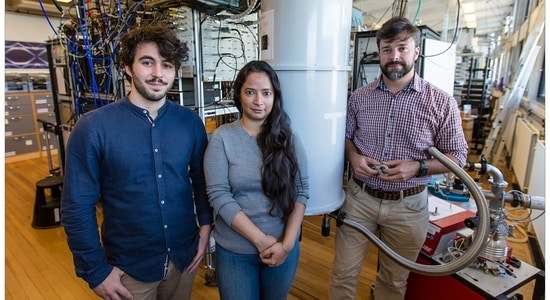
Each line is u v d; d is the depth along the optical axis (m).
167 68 1.07
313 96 1.11
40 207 3.04
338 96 1.16
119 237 1.11
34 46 5.73
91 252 1.04
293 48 1.07
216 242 1.23
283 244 1.14
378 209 1.45
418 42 1.33
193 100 2.35
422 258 1.59
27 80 5.50
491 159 4.88
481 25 8.55
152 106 1.10
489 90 7.13
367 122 1.46
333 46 1.10
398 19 1.29
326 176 1.21
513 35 6.24
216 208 1.12
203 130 1.27
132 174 1.06
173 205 1.14
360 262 1.55
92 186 1.04
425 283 1.62
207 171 1.15
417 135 1.37
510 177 4.38
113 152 1.03
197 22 2.13
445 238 1.57
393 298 1.63
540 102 3.96
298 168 1.15
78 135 1.01
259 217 1.16
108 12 2.55
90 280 1.04
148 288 1.17
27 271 2.35
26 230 3.00
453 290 1.49
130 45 1.04
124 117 1.06
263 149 1.13
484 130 6.13
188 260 1.24
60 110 3.88
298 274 2.28
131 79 1.07
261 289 1.28
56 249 2.66
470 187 0.99
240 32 2.38
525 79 4.37
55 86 3.82
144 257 1.13
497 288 1.31
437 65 2.79
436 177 2.08
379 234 1.60
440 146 1.38
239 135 1.16
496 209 1.35
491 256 1.38
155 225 1.12
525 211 2.85
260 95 1.09
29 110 5.51
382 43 1.32
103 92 2.89
